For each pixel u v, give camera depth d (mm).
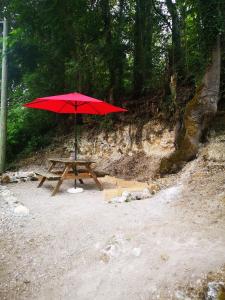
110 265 4301
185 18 10234
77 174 8172
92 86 13414
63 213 6164
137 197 6914
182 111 9344
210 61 8148
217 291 3373
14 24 14305
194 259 3957
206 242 4395
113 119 12047
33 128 15141
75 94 8047
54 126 15266
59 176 8156
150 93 11562
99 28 12680
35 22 12648
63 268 4430
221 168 7254
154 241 4586
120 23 12688
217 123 8695
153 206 6238
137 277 3918
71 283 4117
